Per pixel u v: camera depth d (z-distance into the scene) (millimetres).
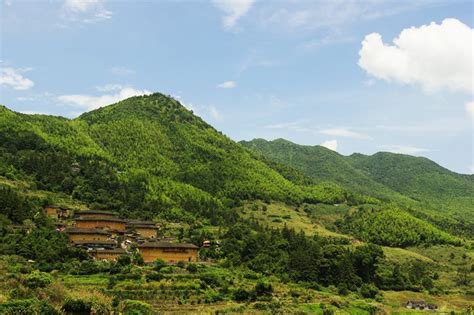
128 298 130250
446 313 184625
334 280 197875
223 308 136375
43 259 153875
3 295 103875
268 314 136125
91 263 157375
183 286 145625
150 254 187625
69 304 104500
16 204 191375
